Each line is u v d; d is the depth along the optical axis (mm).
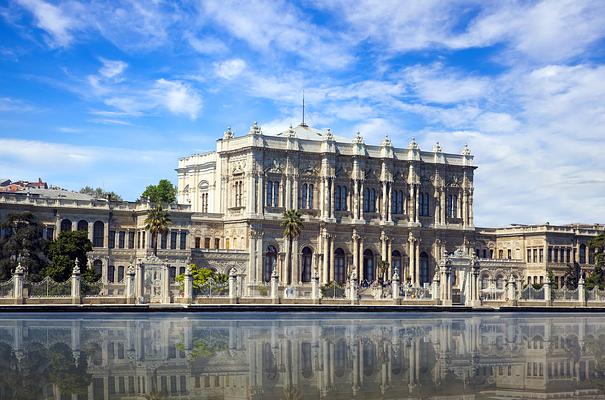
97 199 169250
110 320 92500
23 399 45375
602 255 185875
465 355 66375
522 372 58094
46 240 139500
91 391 47781
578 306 140500
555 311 135500
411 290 140250
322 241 179875
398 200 191750
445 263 135125
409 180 191750
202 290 117938
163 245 162000
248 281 170250
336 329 87688
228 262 168750
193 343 70250
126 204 163250
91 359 59469
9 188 182000
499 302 136625
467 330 90438
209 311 110812
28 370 54156
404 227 189625
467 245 198750
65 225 157000
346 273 183250
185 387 49625
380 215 188125
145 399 45906
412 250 190250
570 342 78375
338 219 182000
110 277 160125
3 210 150125
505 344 75500
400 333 84375
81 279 109125
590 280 186750
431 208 195625
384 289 141375
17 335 73625
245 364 58844
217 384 50844
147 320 94375
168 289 116812
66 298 105375
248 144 173500
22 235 133500
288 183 177250
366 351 67562
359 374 55625
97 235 159625
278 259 175250
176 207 166250
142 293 113625
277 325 91438
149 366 56906
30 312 98750
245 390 49094
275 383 51594
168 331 80625
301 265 178125
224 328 85750
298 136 189500
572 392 50688
